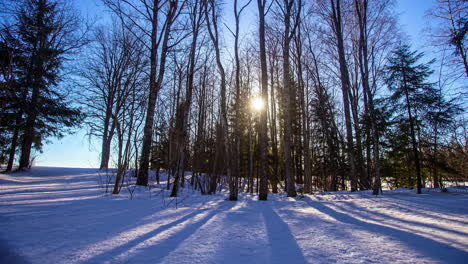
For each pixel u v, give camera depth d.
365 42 12.30
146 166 11.95
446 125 12.55
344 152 18.58
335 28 15.53
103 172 20.08
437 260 2.54
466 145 15.19
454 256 2.65
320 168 22.80
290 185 11.10
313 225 4.42
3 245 2.98
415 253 2.78
